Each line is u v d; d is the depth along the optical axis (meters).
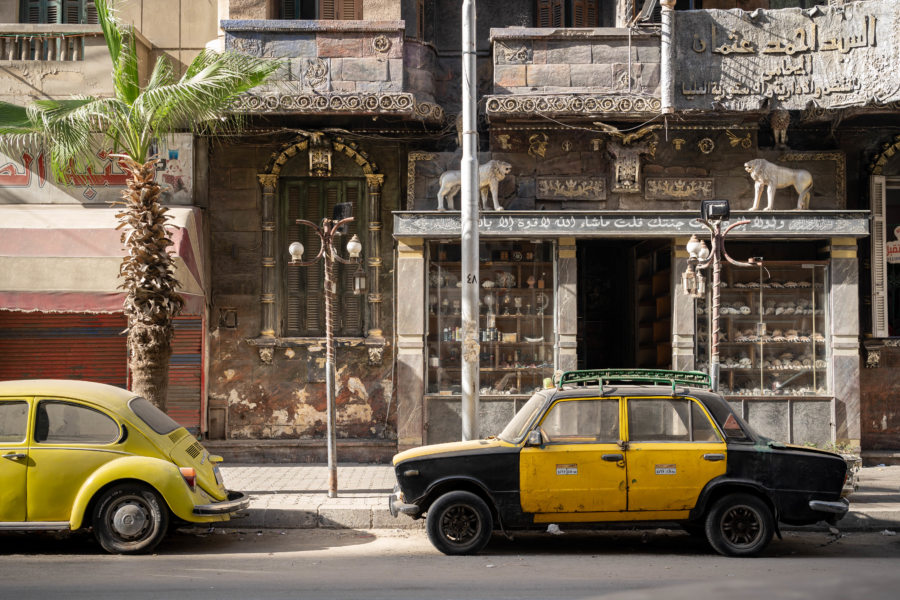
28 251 12.87
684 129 14.24
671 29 13.42
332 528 10.37
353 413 14.70
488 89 14.91
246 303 14.70
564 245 13.90
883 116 14.16
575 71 13.76
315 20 13.76
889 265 14.73
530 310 14.02
